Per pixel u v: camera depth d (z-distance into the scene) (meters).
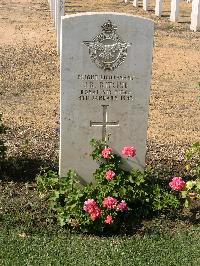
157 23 6.73
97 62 2.34
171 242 2.22
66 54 2.31
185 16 7.33
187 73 4.64
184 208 2.47
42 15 7.11
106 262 2.07
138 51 2.36
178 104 3.91
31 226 2.29
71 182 2.38
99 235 2.29
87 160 2.48
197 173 2.54
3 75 4.38
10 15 7.04
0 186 2.59
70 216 2.29
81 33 2.29
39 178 2.46
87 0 8.73
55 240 2.22
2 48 5.21
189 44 5.61
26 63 4.74
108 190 2.33
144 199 2.41
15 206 2.42
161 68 4.76
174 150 3.11
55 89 4.12
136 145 2.50
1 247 2.14
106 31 2.31
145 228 2.32
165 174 2.77
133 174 2.44
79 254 2.12
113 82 2.39
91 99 2.39
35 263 2.05
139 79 2.40
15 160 2.81
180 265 2.07
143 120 2.47
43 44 5.41
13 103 3.78
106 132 2.46
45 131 3.29
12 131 3.26
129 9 7.97
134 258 2.10
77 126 2.42
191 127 3.51
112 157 2.44
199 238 2.26
